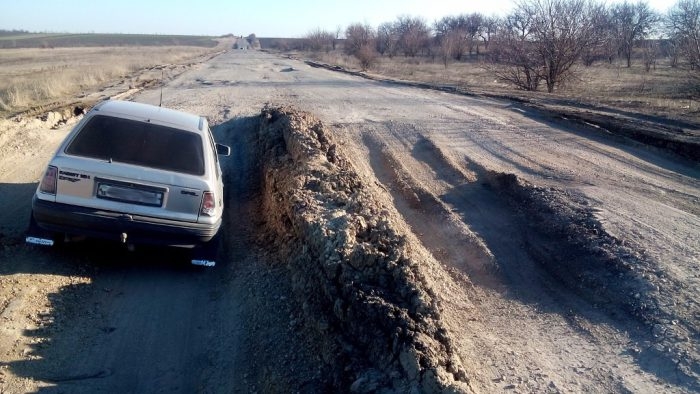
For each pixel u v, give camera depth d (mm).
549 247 7219
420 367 4094
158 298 5977
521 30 26859
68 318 5395
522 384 4469
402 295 4852
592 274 6359
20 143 12312
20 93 19156
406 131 14273
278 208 7707
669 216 7988
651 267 6242
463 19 84875
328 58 58000
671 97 21781
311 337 5012
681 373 4602
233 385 4727
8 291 5574
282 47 110062
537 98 20625
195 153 6410
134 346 5137
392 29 83812
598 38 27203
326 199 7090
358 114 16875
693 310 5434
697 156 11688
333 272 5203
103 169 5914
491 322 5539
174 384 4707
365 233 5879
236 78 31109
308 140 9664
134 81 27766
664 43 49281
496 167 10898
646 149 12539
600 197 8773
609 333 5285
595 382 4535
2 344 4809
